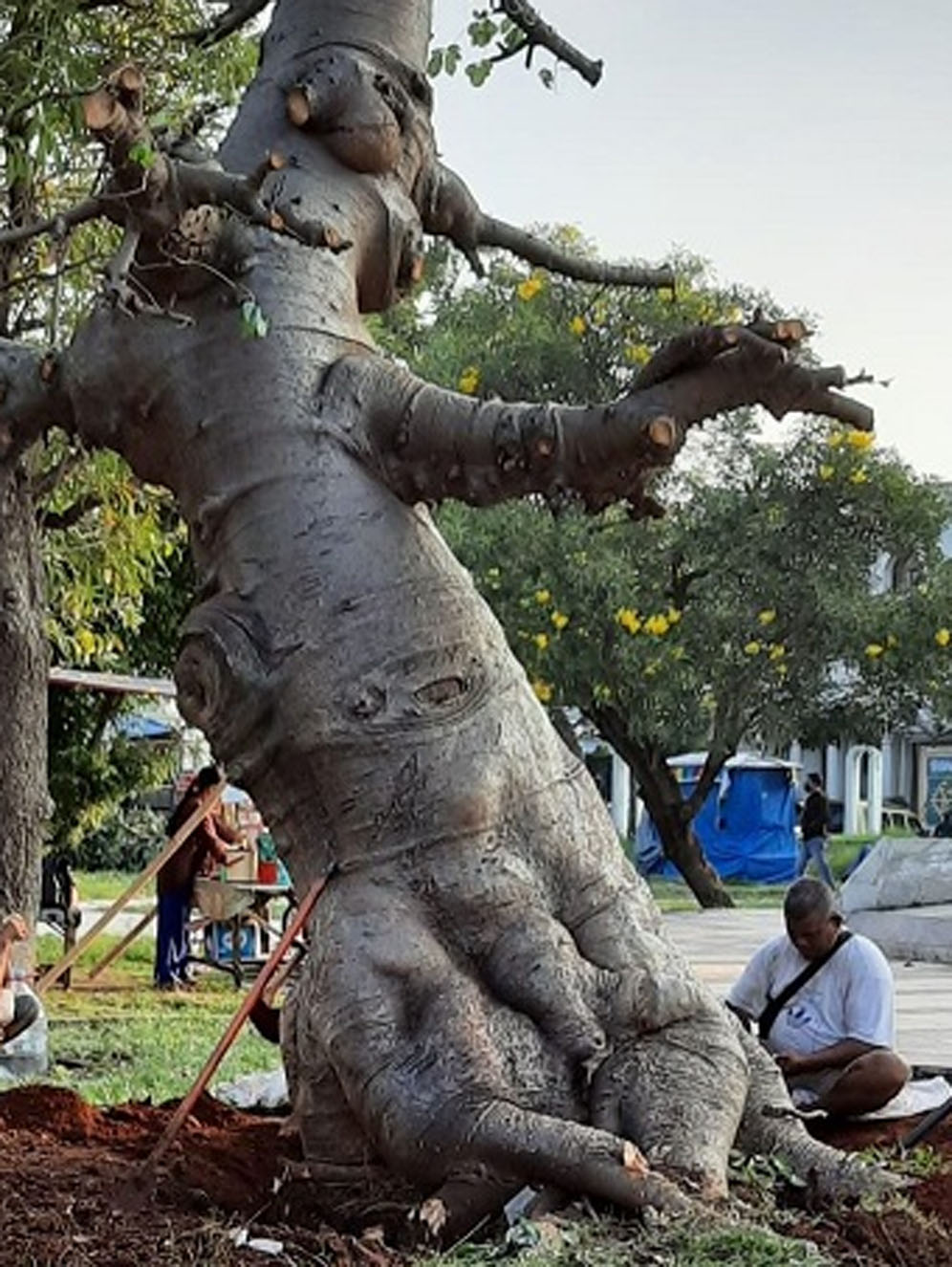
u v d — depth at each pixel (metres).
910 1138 7.90
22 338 13.08
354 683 6.87
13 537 14.38
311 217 7.30
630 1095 6.58
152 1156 6.73
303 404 7.10
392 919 6.68
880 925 22.06
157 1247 5.91
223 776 7.52
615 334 28.55
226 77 12.42
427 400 7.00
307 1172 6.67
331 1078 6.63
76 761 21.22
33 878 14.52
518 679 7.21
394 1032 6.49
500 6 8.97
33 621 14.54
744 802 41.62
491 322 29.19
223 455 7.12
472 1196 6.13
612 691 29.08
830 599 29.00
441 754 6.85
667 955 7.00
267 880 19.94
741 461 29.86
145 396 7.27
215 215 6.92
